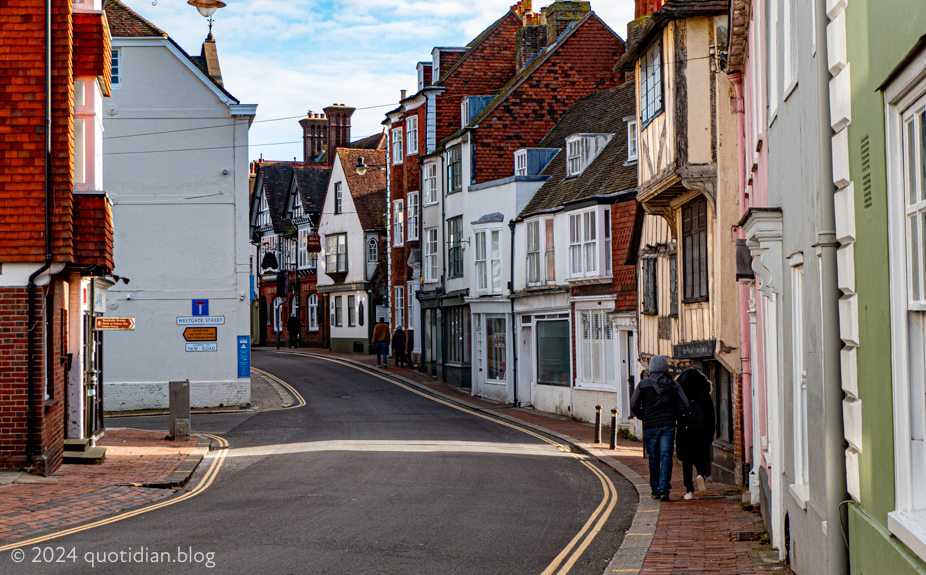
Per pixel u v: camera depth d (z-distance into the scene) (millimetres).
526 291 30141
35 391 15156
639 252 22578
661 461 13555
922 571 4605
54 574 8648
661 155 17219
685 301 17844
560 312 28484
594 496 14094
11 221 15070
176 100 30375
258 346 65375
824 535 6863
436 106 40844
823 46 6562
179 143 30344
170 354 29969
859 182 5812
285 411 28672
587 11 39750
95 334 20109
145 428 24922
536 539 10648
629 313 23594
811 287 7332
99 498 13453
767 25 10047
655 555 9617
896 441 5125
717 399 16859
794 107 8109
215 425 25141
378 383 37250
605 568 9211
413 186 42969
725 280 15195
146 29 30359
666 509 12711
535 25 40594
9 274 15109
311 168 63031
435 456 18297
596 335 26219
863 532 5902
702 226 16969
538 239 29797
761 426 11641
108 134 30062
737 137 15414
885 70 5117
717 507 12797
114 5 30859
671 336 19438
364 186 55688
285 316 63594
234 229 30453
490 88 41312
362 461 17453
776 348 10023
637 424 22562
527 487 14695
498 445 20672
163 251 30125
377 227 53938
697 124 16016
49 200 15250
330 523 11352
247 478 15805
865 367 5816
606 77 37469
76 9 16562
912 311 4957
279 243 64562
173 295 30094
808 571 7672
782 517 9383
